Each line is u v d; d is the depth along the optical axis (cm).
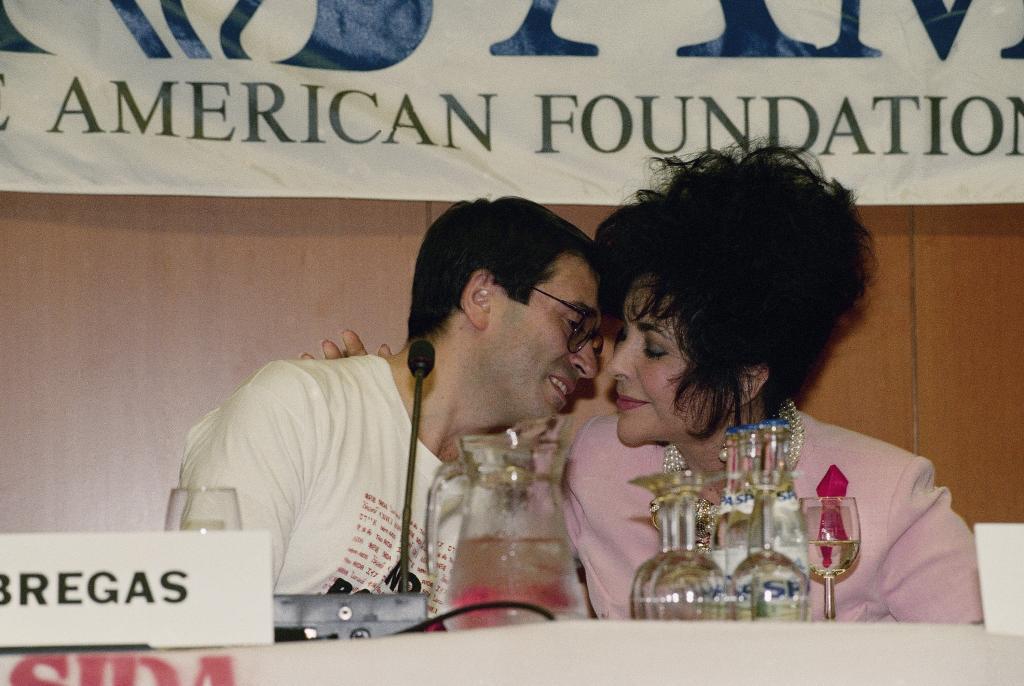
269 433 444
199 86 652
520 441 329
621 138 664
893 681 251
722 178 488
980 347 720
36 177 639
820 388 714
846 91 671
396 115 661
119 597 261
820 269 478
